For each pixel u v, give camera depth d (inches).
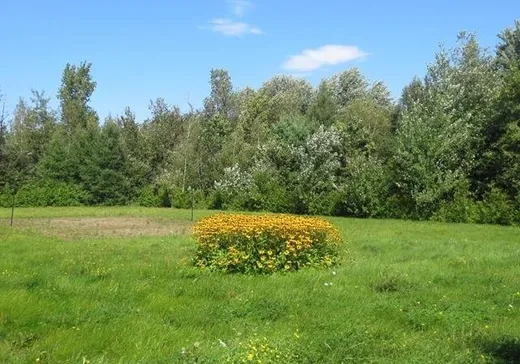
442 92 1497.3
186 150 1802.4
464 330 297.4
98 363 232.2
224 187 1638.8
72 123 2395.4
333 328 294.0
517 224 1146.0
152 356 244.7
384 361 238.4
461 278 448.1
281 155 1583.4
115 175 1875.0
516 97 1266.0
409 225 1083.3
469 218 1209.4
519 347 261.1
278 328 299.3
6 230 856.3
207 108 2463.1
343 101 2461.9
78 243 666.8
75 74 2628.0
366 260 538.3
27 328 286.0
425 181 1277.1
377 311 338.0
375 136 1758.1
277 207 1519.4
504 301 367.9
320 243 502.6
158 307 337.1
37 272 433.7
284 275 451.8
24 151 1881.2
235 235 471.8
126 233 880.9
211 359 225.8
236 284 406.9
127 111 2079.2
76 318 302.4
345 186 1414.9
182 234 848.9
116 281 410.3
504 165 1252.5
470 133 1320.1
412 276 447.5
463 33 1695.4
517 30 1766.7
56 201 1830.7
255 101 2176.4
